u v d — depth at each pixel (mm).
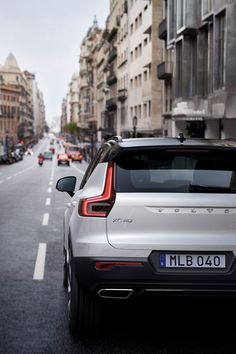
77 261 4699
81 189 5703
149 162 4848
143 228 4586
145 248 4539
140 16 55688
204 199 4559
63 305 6289
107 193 4668
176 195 4586
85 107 144125
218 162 4852
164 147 4840
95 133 110250
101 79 104625
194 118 29312
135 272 4539
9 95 169125
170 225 4566
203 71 29328
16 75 182625
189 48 31250
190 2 29500
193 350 4816
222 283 4539
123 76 69375
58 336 5180
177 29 31953
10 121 167875
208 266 4559
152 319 5703
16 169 62656
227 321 5656
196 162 4859
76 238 4773
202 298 4695
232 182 4703
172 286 4539
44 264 8773
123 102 69375
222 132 28547
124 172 4773
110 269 4559
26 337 5148
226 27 24094
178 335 5215
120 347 4887
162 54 46438
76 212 5047
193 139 5258
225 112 24359
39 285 7297
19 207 18750
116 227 4613
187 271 4543
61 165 75500
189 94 31344
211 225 4562
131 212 4594
